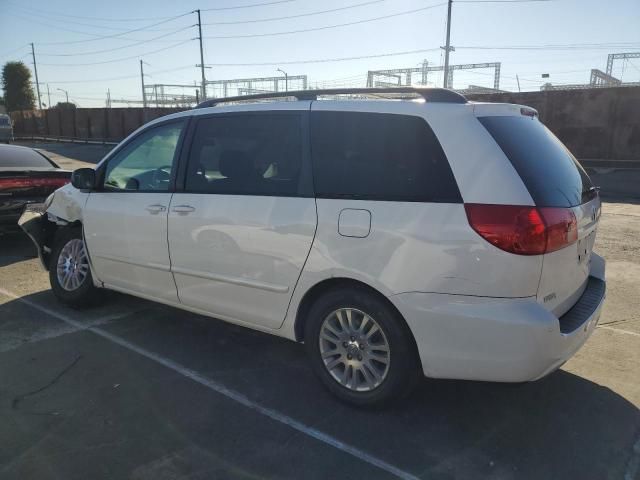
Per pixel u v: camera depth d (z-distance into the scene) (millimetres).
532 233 2658
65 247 5035
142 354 4066
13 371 3750
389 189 2992
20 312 4922
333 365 3354
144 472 2697
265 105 3605
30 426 3080
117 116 42188
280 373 3777
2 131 40406
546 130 3512
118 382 3617
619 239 8078
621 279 5988
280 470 2723
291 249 3293
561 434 3051
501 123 3025
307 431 3061
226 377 3711
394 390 3098
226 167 3684
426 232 2826
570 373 3777
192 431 3053
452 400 3410
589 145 19203
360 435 3023
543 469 2742
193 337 4406
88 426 3090
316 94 3521
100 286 4695
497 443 2961
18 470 2695
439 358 2891
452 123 2908
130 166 4340
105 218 4414
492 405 3357
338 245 3102
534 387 3580
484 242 2699
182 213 3832
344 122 3223
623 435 3043
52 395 3432
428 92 3148
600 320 4777
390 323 3018
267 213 3393
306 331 3404
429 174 2893
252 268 3502
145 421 3150
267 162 3496
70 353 4059
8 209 6863
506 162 2777
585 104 19000
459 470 2730
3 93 82312
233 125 3713
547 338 2699
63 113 47656
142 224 4117
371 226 2982
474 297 2750
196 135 3914
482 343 2762
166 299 4168
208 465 2756
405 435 3025
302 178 3311
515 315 2684
